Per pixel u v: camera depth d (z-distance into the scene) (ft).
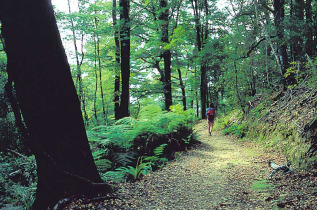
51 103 11.57
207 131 45.14
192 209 11.71
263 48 42.91
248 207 11.55
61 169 12.07
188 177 16.89
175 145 26.16
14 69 11.12
